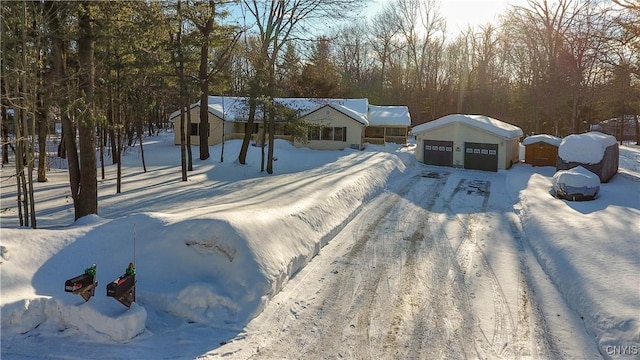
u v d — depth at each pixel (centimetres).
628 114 5719
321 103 3616
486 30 6062
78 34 1135
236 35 2327
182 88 2103
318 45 3369
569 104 4091
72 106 1098
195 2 1914
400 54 6494
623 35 2008
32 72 1103
